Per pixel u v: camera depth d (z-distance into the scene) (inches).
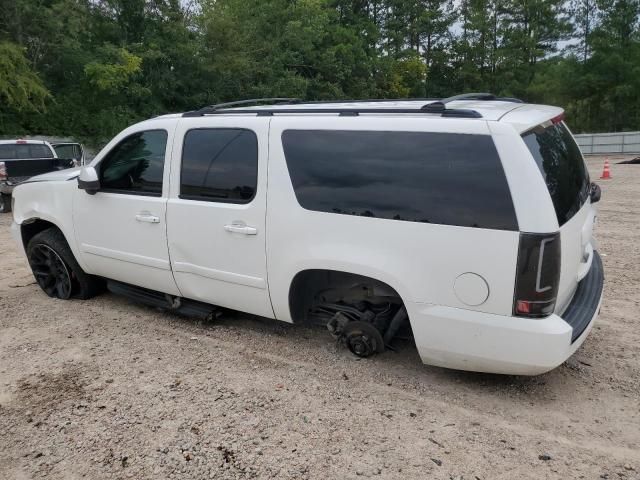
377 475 111.7
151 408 137.3
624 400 137.0
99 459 119.0
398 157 134.6
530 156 121.1
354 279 151.1
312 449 120.1
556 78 1882.4
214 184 165.2
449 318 129.3
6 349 173.0
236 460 117.2
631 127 1785.2
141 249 184.7
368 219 137.6
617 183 628.7
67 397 143.7
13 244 335.9
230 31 1080.2
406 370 153.9
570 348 126.1
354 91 1449.3
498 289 123.0
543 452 118.0
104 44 933.8
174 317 198.5
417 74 1784.0
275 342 175.2
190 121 171.3
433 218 129.1
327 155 144.7
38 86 819.4
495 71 2015.3
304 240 147.4
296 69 1302.9
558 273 121.3
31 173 498.0
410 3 1817.2
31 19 866.8
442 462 115.2
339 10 1681.8
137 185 184.7
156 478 112.7
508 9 2001.7
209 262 168.6
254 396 141.8
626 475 110.6
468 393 141.7
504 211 121.0
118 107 966.4
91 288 217.2
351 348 160.2
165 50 1016.9
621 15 1750.7
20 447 124.2
